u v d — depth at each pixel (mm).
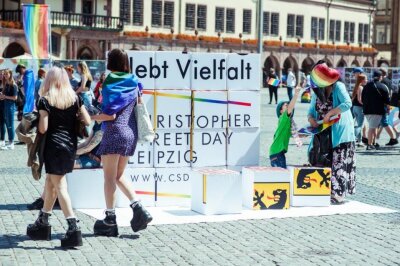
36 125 11695
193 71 15523
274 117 44250
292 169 15266
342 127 15586
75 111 11758
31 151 11734
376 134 30172
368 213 14883
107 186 12484
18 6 70562
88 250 11562
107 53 12711
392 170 22000
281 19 95938
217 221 13859
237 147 15883
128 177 15203
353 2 106750
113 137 12344
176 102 15414
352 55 105688
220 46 87375
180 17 83500
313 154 15789
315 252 11648
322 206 15383
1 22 65938
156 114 15312
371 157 25375
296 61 97438
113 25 75812
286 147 16141
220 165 15789
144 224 12555
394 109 28859
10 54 69562
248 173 15016
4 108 26047
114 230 12508
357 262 11094
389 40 122000
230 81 15766
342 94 15289
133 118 12602
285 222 13875
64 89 11664
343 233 13039
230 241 12312
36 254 11234
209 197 14344
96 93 22641
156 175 15359
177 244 12062
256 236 12703
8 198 15922
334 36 104250
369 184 19062
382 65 118375
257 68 15891
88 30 73438
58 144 11578
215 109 15664
